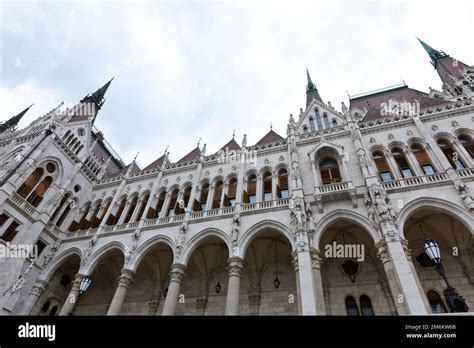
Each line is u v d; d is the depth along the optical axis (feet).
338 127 84.99
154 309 76.74
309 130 98.17
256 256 74.69
